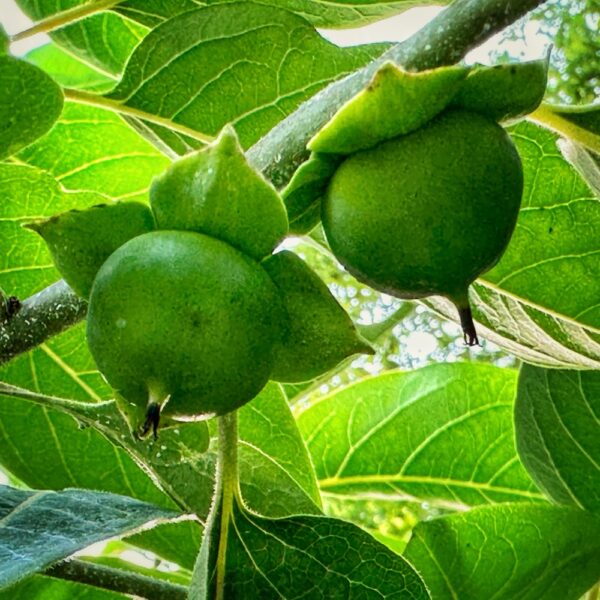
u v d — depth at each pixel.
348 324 0.47
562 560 0.59
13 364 0.60
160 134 0.57
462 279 0.47
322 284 0.47
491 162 0.47
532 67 0.47
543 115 0.52
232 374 0.45
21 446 0.61
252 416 0.60
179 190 0.46
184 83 0.56
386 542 0.70
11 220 0.59
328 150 0.47
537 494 0.66
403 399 0.67
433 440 0.66
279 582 0.50
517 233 0.58
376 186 0.46
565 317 0.58
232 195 0.46
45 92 0.51
